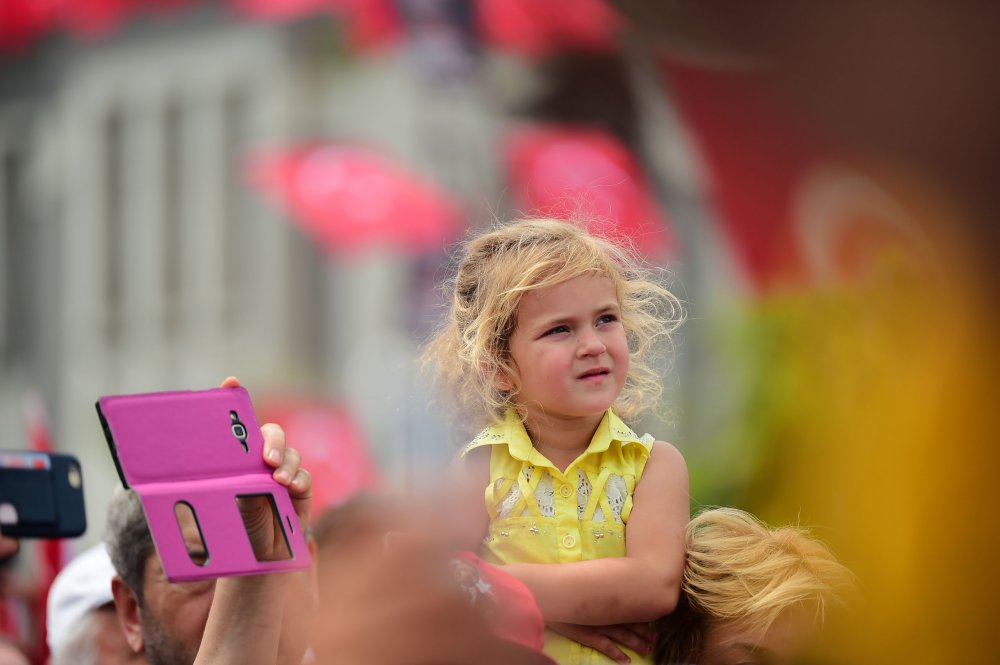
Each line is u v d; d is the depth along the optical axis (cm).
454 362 680
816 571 630
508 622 481
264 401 2934
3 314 3497
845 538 1555
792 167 3353
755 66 3366
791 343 2805
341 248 3041
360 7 3169
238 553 456
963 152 3362
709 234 3281
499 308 635
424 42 3177
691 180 3303
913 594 1438
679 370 2786
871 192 3325
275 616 528
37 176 3522
